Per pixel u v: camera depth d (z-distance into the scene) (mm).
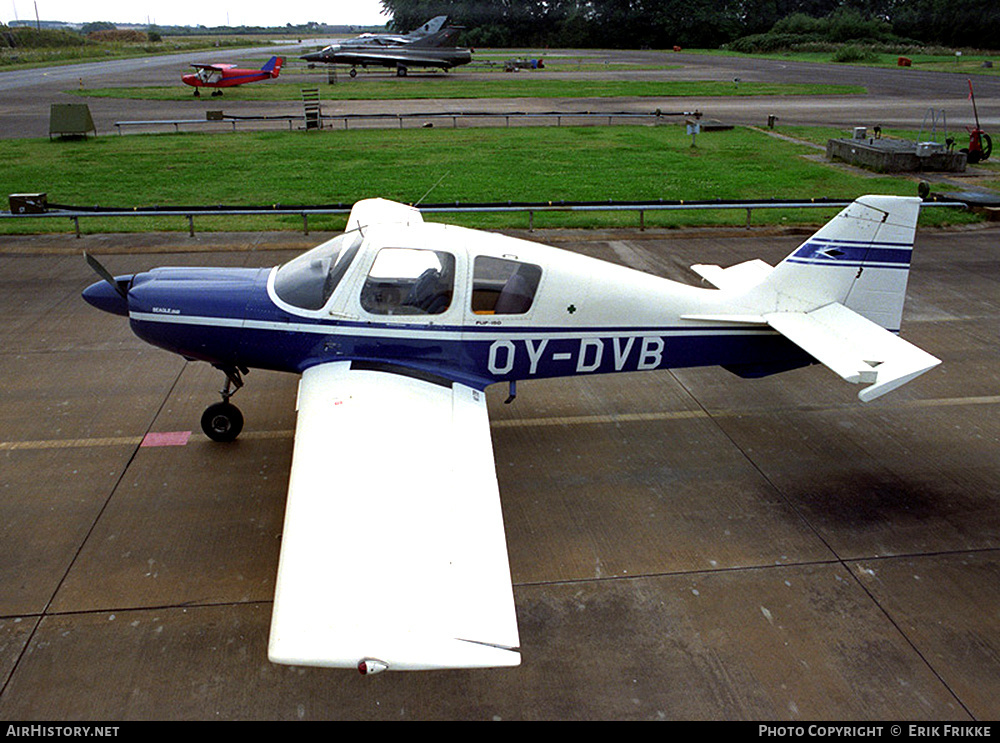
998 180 19891
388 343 6055
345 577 3604
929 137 26609
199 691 4199
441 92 42219
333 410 5148
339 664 3189
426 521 4102
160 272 6504
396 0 115375
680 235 14516
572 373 6488
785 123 31203
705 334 6617
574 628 4711
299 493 4230
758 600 4980
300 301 6027
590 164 21844
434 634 3354
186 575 5113
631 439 7203
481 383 6316
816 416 7711
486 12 110062
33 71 64125
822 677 4359
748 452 6977
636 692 4242
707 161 22531
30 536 5492
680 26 101188
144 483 6219
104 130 28938
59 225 14789
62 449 6730
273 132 28391
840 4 106625
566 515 5922
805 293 6746
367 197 17172
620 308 6332
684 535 5680
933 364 5656
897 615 4859
